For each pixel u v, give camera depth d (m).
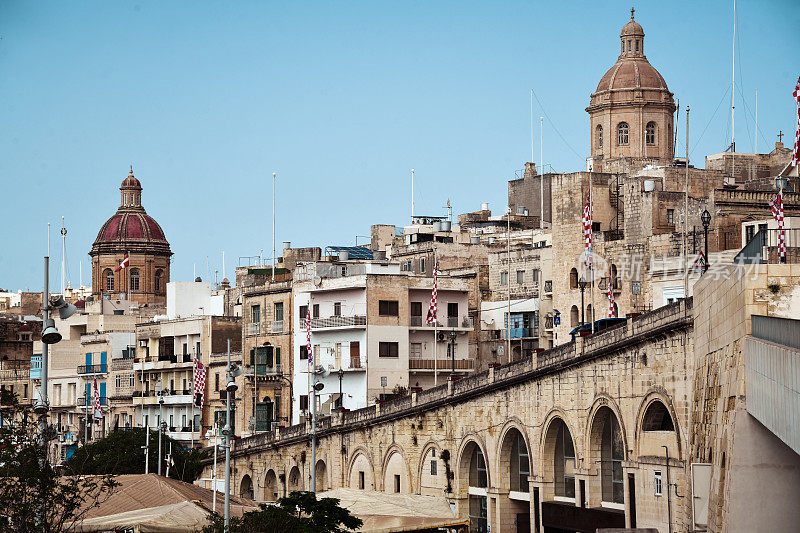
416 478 113.44
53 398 190.12
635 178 127.69
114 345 178.88
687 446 74.25
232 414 155.50
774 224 106.44
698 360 71.81
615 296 122.69
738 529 52.94
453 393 108.38
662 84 159.75
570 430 92.12
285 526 74.81
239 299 180.12
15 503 60.66
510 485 101.94
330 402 138.12
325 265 153.00
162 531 70.19
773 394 47.19
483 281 155.00
